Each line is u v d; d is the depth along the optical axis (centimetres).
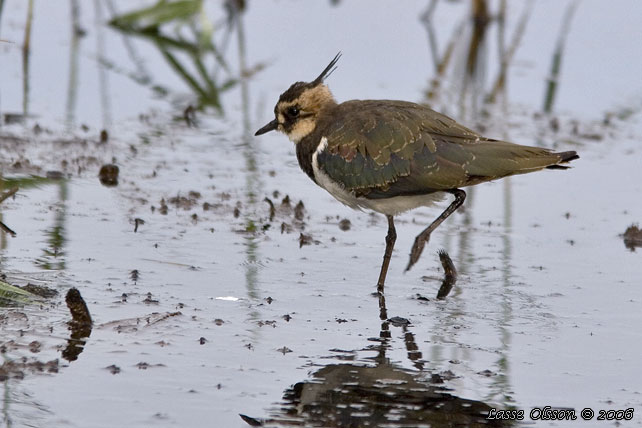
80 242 1269
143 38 2092
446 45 2159
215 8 2267
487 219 1447
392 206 1189
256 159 1627
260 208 1438
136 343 1015
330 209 1457
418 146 1145
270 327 1073
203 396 917
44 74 1888
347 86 1903
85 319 1041
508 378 977
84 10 2191
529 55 2119
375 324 1098
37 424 856
